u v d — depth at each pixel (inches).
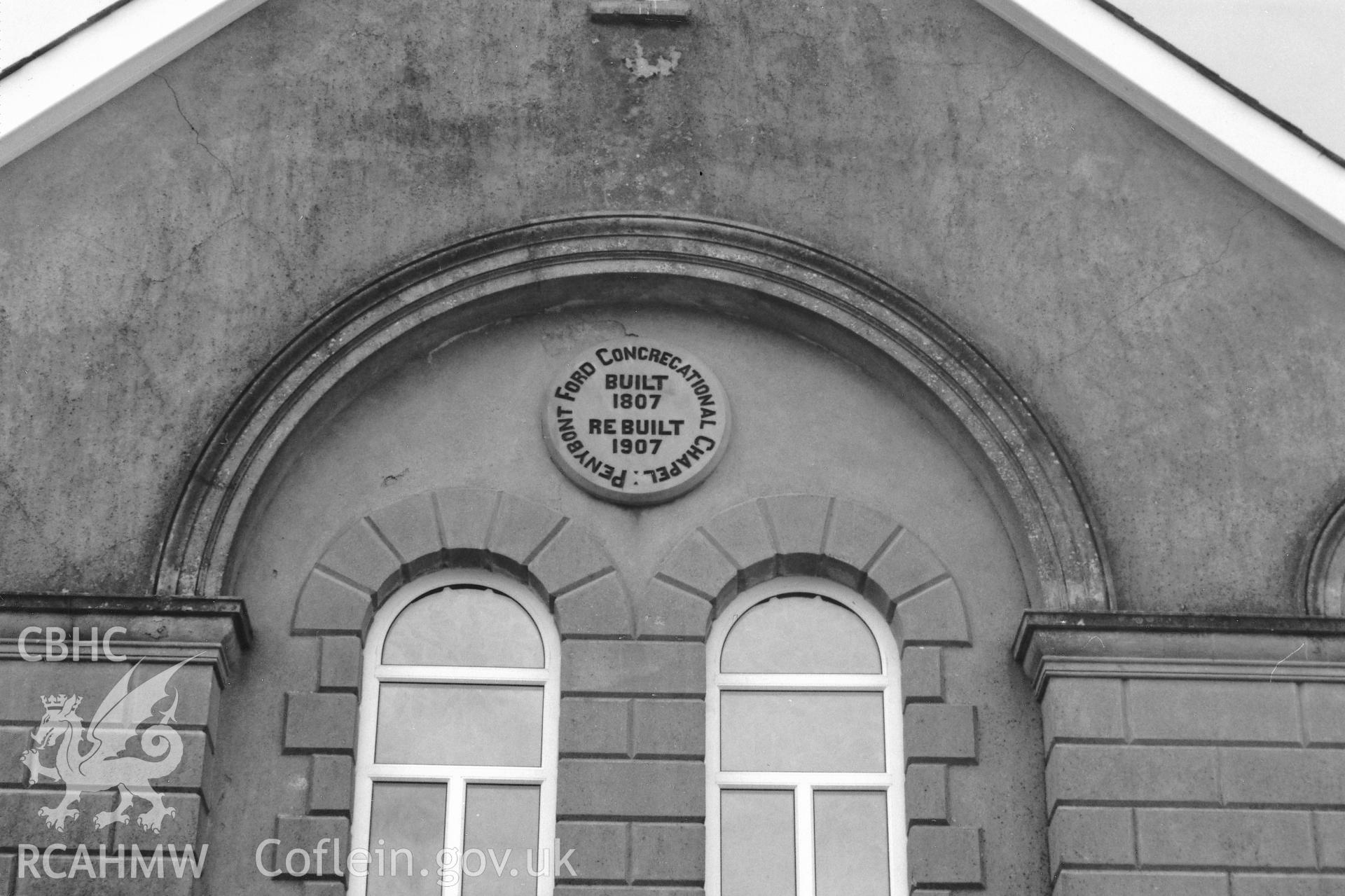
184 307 609.6
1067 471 598.9
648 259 625.0
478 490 605.3
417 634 595.5
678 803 569.3
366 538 596.7
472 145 636.7
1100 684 570.6
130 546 580.7
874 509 608.7
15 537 579.5
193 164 626.2
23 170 619.8
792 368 629.0
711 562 598.9
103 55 623.5
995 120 643.5
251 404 597.9
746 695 593.0
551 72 647.8
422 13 652.1
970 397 609.6
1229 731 565.9
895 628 598.9
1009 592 599.5
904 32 655.8
